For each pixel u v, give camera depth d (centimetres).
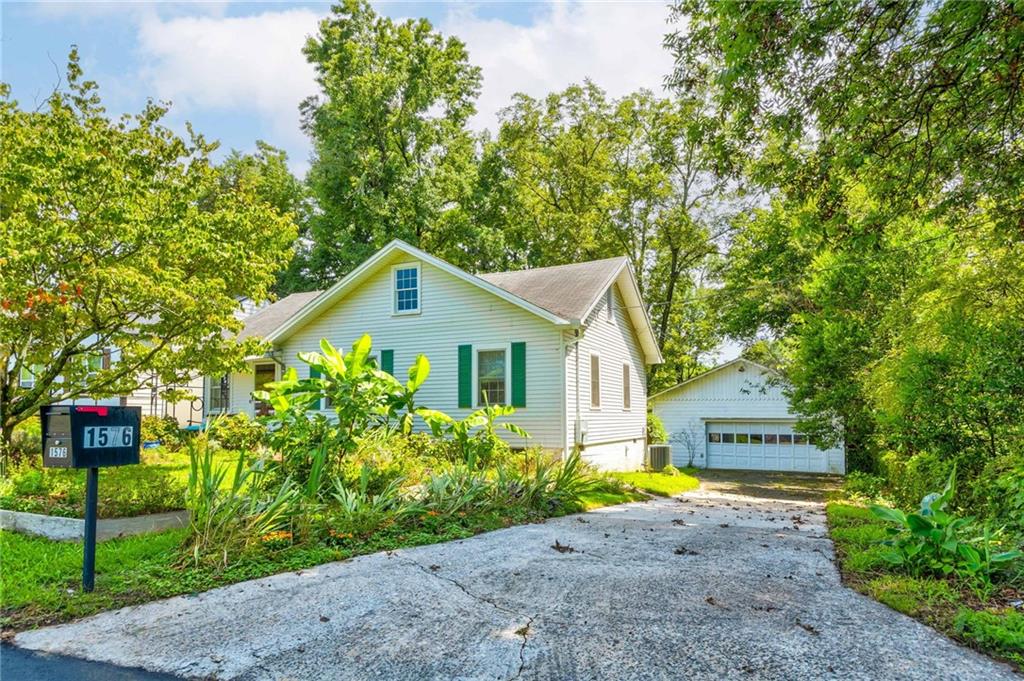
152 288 970
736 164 898
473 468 1067
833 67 747
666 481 1656
